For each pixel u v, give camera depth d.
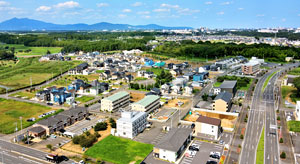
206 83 191.75
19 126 107.38
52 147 89.19
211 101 144.88
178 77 199.00
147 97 134.88
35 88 177.75
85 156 80.00
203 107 133.62
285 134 99.19
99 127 104.12
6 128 105.19
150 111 126.25
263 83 188.38
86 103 145.12
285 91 163.38
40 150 86.94
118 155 83.31
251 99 148.50
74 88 174.00
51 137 97.88
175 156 78.94
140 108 120.88
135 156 82.88
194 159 80.81
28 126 108.00
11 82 193.88
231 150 86.19
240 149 86.81
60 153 84.69
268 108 131.62
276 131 102.19
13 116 120.31
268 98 150.00
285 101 141.50
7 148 88.06
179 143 84.62
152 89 159.88
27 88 177.62
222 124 110.69
